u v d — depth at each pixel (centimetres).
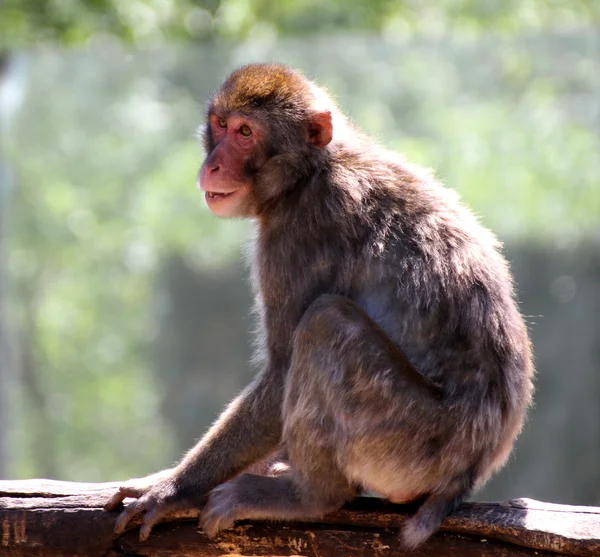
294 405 725
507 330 747
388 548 701
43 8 2002
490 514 700
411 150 1930
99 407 2323
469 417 718
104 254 2161
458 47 1989
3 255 2058
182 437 2227
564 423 2058
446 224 768
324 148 796
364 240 764
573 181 1955
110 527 725
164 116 2098
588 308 1998
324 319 718
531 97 1972
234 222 2081
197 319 2152
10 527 730
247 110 802
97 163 2122
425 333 739
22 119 2106
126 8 2086
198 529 722
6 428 2062
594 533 675
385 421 712
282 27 2445
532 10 2431
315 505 715
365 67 2017
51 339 2267
